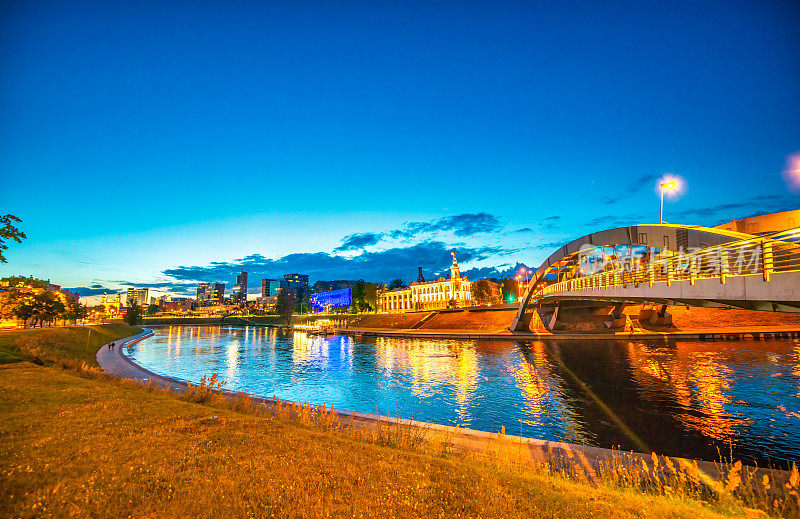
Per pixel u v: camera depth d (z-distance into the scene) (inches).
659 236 1058.1
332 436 536.1
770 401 1375.5
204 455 416.5
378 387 1813.5
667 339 3112.7
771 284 620.1
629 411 1310.3
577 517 308.2
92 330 4151.1
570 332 3624.5
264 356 3142.2
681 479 437.7
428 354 2950.3
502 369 2178.9
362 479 369.7
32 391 738.8
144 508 296.5
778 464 892.6
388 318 6008.9
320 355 3144.7
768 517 326.3
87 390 780.0
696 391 1531.7
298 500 318.7
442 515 303.4
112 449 424.8
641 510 327.3
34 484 324.2
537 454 609.9
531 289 3412.9
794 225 888.9
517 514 309.0
